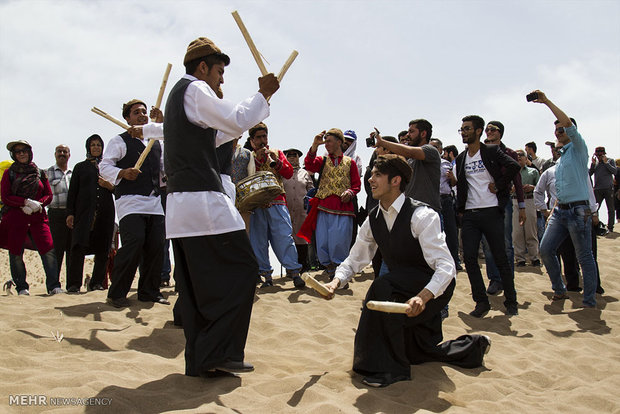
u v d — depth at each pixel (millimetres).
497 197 6504
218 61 3742
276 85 3617
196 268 3541
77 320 5043
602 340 5898
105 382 3438
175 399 3318
